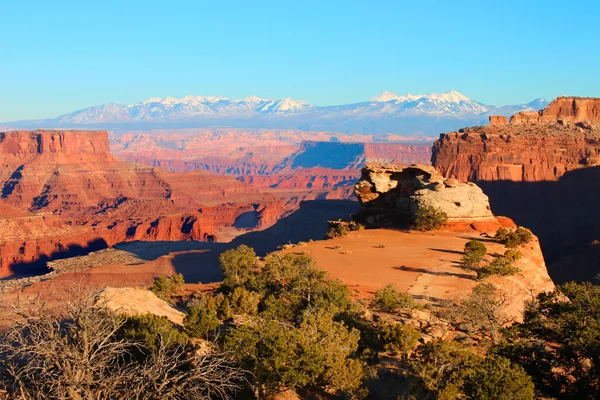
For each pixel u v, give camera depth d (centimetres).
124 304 3509
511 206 17288
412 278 5303
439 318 3947
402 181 8850
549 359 2977
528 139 18075
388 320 3616
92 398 2038
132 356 2566
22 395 2042
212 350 2531
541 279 5872
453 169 18575
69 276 11944
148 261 13338
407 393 2633
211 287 5619
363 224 8756
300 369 2630
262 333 2789
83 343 2194
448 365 2806
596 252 11238
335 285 4241
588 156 17250
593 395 2703
